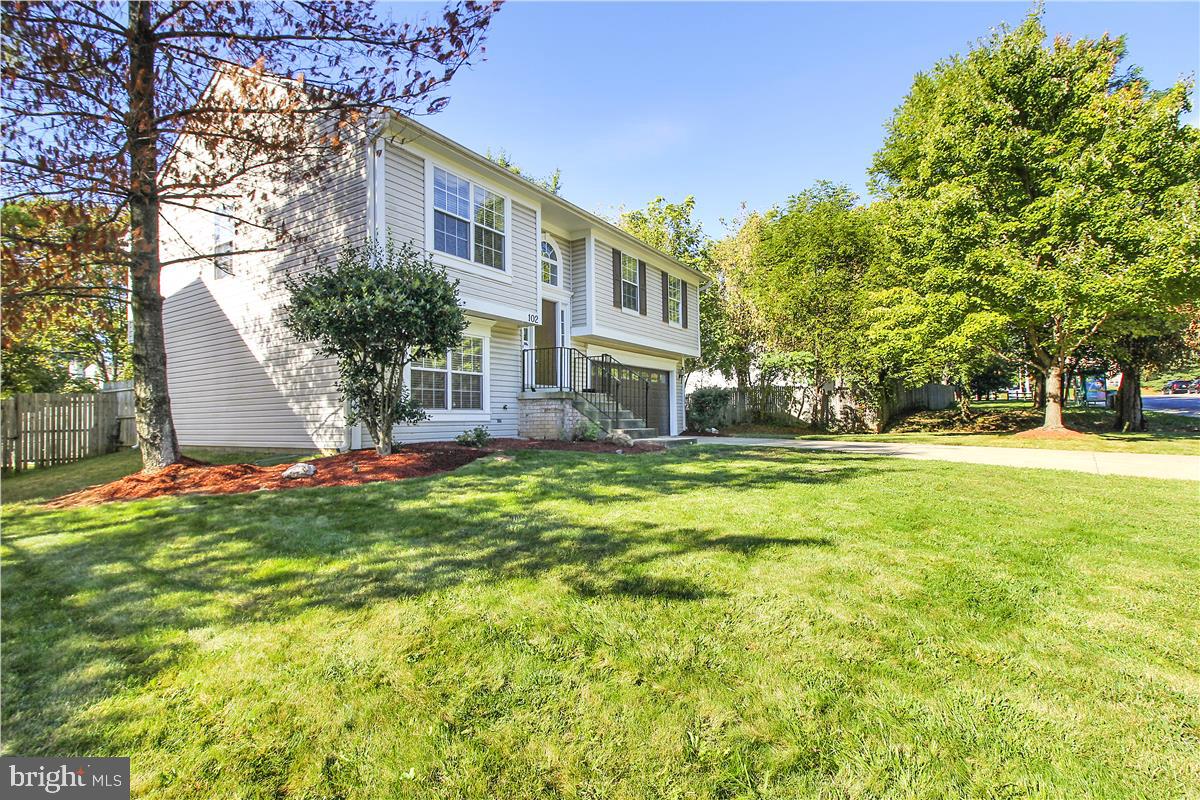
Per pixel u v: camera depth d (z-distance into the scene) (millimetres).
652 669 2043
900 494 4906
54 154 4770
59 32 4445
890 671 2020
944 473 6176
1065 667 2041
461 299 8508
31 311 5824
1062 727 1713
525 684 1971
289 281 7129
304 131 6227
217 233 9719
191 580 2939
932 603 2568
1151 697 1856
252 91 6008
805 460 7281
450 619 2453
